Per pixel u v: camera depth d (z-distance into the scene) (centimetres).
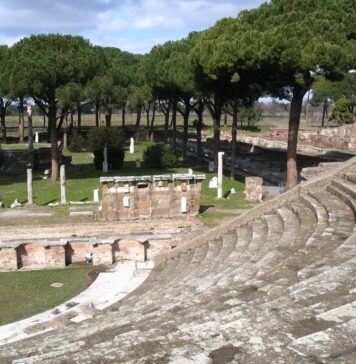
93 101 6238
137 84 6731
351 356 501
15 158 5097
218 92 4053
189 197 2864
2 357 606
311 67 2925
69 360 521
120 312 1130
